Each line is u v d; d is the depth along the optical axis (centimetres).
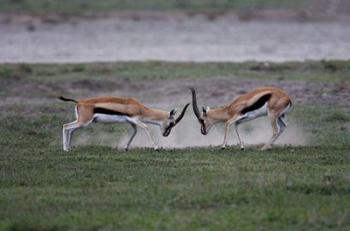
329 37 7075
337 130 3484
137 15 8412
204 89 4444
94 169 2767
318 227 2075
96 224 2112
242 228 2069
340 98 4131
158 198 2347
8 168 2798
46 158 2959
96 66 5162
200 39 6975
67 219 2159
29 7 8925
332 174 2605
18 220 2155
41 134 3462
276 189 2411
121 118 3097
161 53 6188
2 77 4722
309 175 2600
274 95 3077
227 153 3038
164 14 8462
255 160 2881
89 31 7488
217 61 5588
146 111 3134
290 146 3178
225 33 7350
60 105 4084
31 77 4803
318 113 3794
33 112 3894
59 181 2597
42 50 6372
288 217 2148
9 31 7525
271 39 6969
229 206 2275
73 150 3119
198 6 9081
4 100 4275
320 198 2338
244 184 2470
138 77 4800
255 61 5384
